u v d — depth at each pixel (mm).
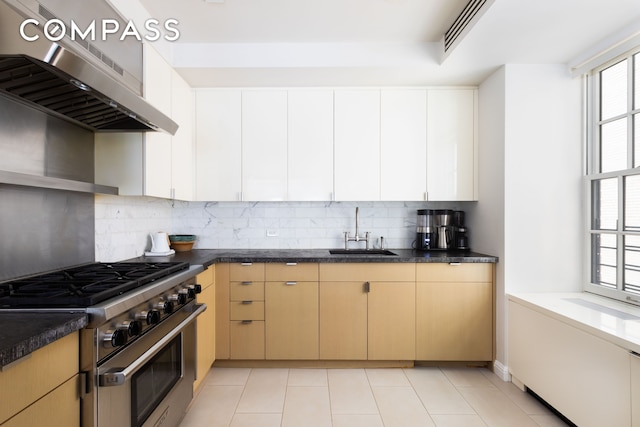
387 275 2600
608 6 1756
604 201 2314
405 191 2910
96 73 1294
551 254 2475
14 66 1233
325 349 2604
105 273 1622
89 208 2020
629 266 2119
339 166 2914
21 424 867
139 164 2113
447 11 2164
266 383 2418
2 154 1478
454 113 2914
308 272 2605
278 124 2914
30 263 1606
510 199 2484
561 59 2404
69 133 1885
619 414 1526
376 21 2279
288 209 3246
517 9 1784
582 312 1930
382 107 2914
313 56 2543
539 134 2479
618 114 2207
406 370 2629
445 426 1925
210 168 2906
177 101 2598
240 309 2605
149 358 1389
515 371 2357
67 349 1046
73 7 1436
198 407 2111
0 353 776
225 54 2541
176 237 2975
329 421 1971
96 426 1116
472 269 2605
